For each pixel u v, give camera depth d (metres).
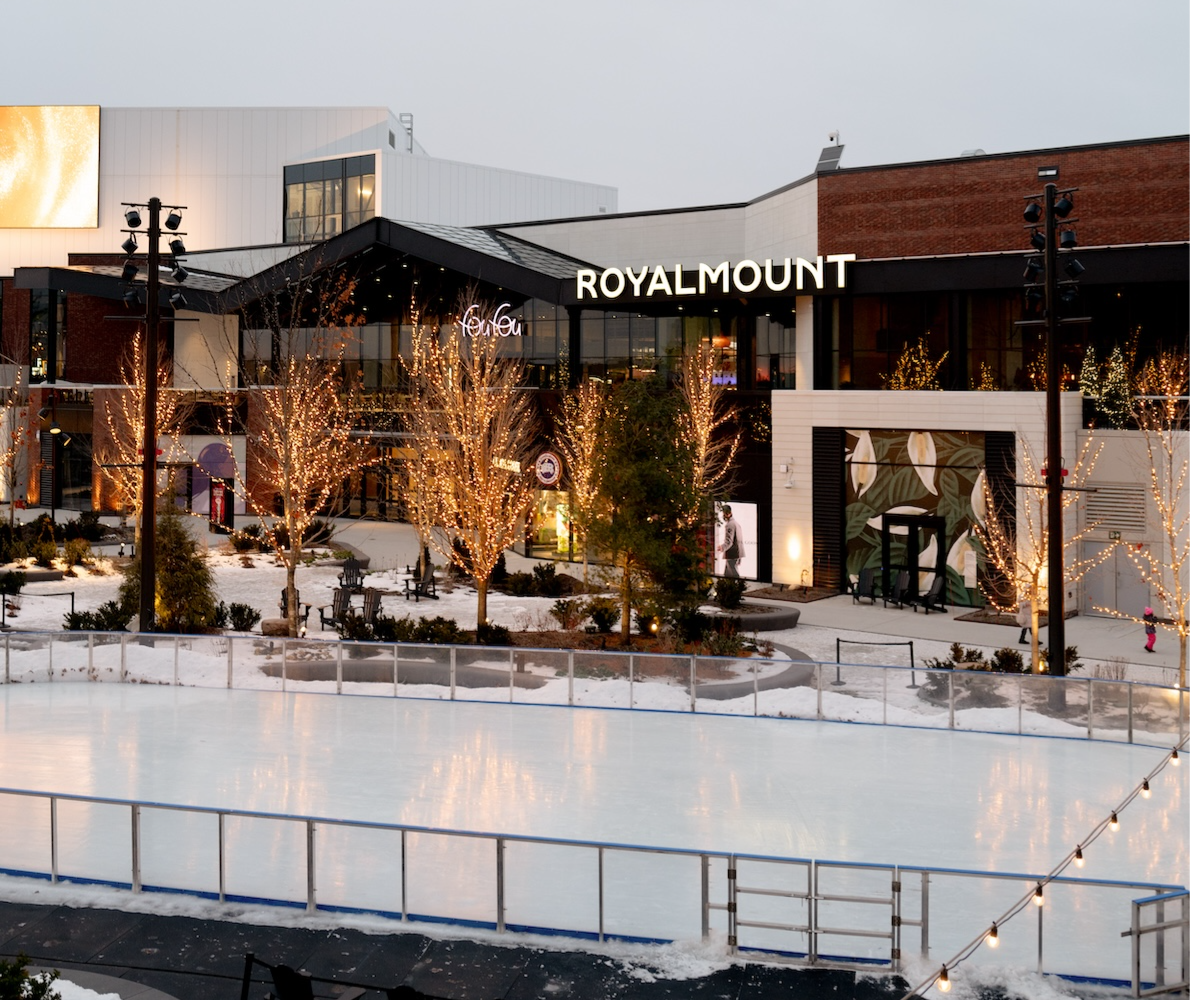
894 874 12.73
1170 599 29.97
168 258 28.05
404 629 29.45
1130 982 12.23
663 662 23.89
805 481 39.53
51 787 18.59
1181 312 35.41
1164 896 12.22
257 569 43.00
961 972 12.42
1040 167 36.97
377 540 51.09
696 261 49.00
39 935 13.25
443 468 35.94
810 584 39.66
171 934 13.31
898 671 22.88
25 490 62.84
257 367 54.81
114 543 49.50
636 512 29.16
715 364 43.03
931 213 38.78
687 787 18.81
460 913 13.61
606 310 44.91
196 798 18.05
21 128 70.50
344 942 13.16
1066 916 12.38
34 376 63.56
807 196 41.56
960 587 37.00
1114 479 35.03
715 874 13.23
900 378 39.12
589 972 12.56
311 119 69.19
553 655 24.39
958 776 19.52
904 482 37.84
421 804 17.86
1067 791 18.77
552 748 21.00
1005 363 37.75
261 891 14.10
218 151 69.56
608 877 13.33
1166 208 35.22
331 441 50.56
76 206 70.44
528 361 47.31
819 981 12.38
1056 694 21.94
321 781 19.00
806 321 40.41
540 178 72.12
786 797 18.34
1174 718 21.06
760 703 23.36
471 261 46.34
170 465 29.94
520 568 43.47
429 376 43.94
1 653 26.14
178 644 26.11
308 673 25.39
